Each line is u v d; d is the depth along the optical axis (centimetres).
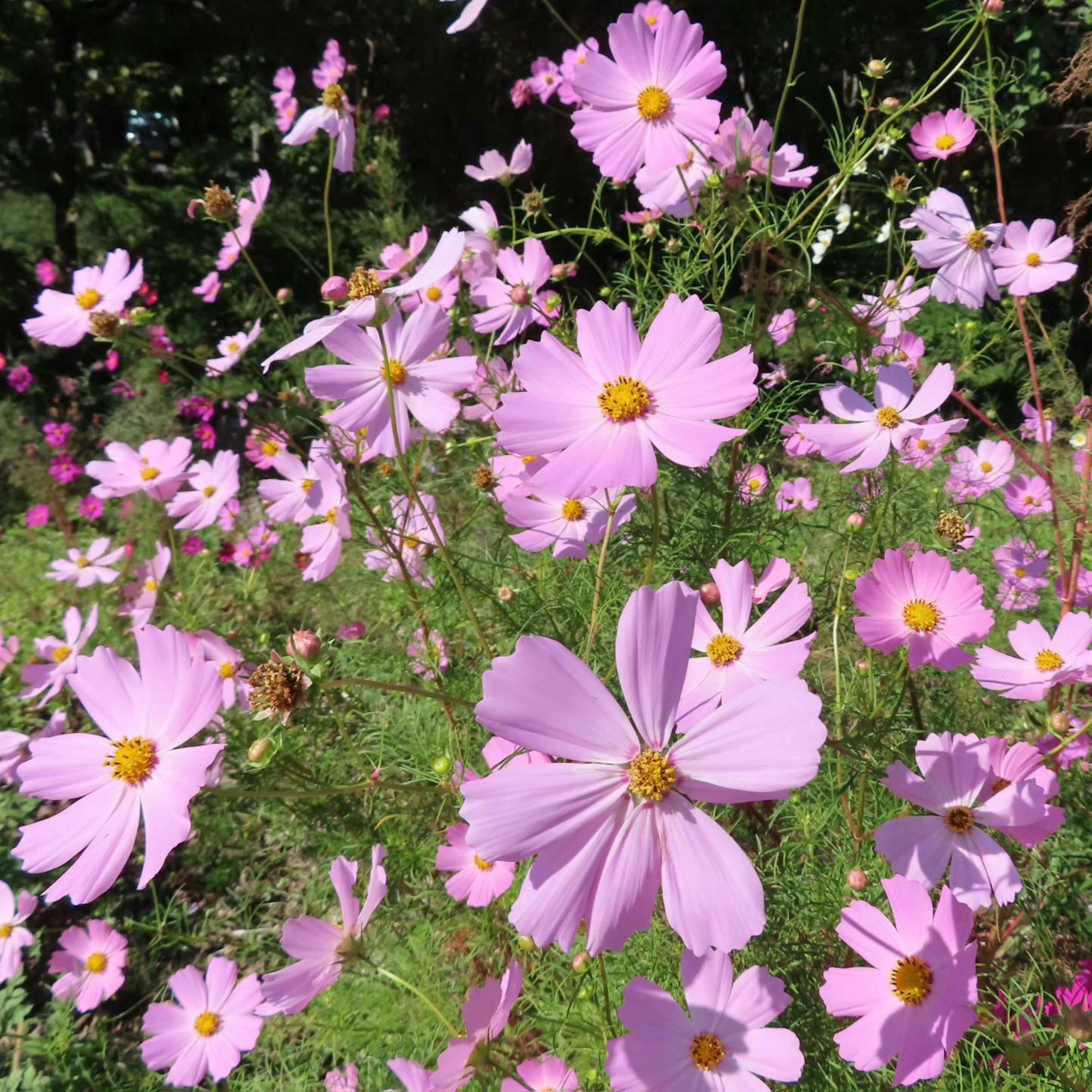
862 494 71
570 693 36
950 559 62
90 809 43
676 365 41
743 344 62
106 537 140
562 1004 59
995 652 57
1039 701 59
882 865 58
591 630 50
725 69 48
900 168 102
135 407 174
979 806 50
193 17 270
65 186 270
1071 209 85
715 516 65
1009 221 169
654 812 36
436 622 70
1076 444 69
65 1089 71
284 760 60
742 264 71
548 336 43
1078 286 129
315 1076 66
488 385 69
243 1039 62
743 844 62
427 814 66
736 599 52
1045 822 49
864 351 68
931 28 63
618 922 36
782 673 50
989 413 90
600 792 36
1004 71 68
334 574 100
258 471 149
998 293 69
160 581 81
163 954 81
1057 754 55
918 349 80
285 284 216
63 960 71
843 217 79
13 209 310
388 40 232
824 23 157
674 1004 44
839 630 66
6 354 226
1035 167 162
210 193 70
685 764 37
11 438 184
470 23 56
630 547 64
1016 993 57
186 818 41
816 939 57
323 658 47
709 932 35
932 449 76
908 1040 44
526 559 77
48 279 212
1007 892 49
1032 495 79
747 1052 44
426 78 222
